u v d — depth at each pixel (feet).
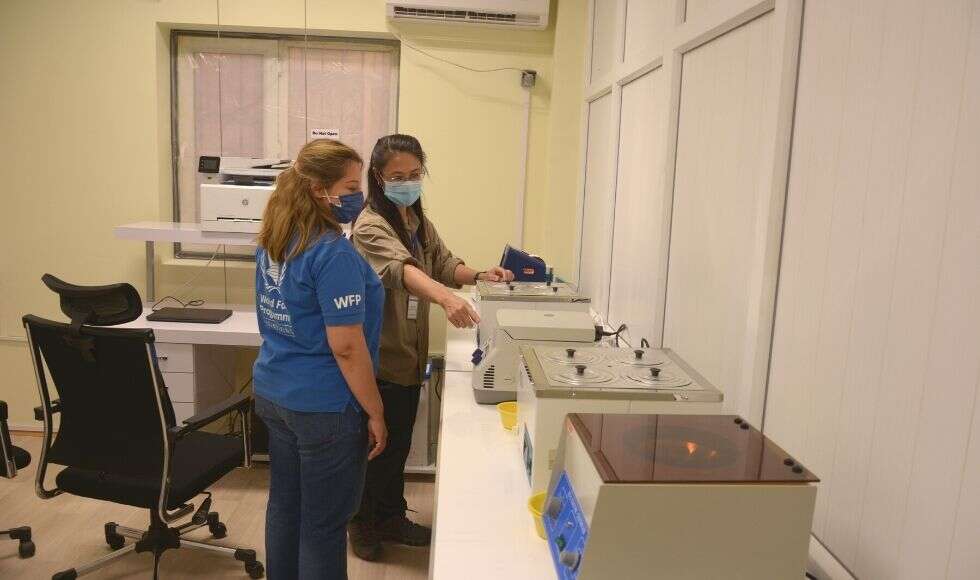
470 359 7.76
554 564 3.49
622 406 4.35
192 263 11.64
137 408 6.59
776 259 4.33
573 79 10.91
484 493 4.61
